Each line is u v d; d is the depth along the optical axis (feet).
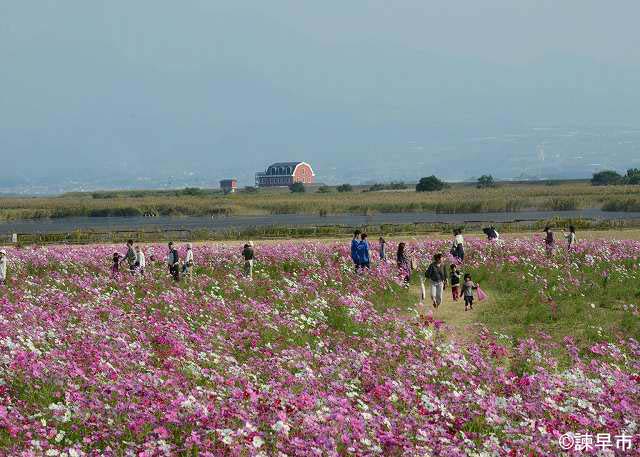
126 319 140.36
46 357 100.42
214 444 68.64
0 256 211.61
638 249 269.64
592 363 109.50
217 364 106.93
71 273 246.27
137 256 237.66
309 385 95.66
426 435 74.18
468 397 88.02
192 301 170.60
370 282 210.18
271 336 132.57
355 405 87.66
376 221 596.29
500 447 72.90
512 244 285.02
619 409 83.30
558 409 84.07
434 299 194.70
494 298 205.46
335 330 145.38
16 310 144.66
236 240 424.46
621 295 194.18
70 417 77.97
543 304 180.65
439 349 117.60
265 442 71.77
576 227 457.27
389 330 141.08
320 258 273.75
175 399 79.71
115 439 73.46
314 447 67.41
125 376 92.99
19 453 68.80
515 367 117.80
